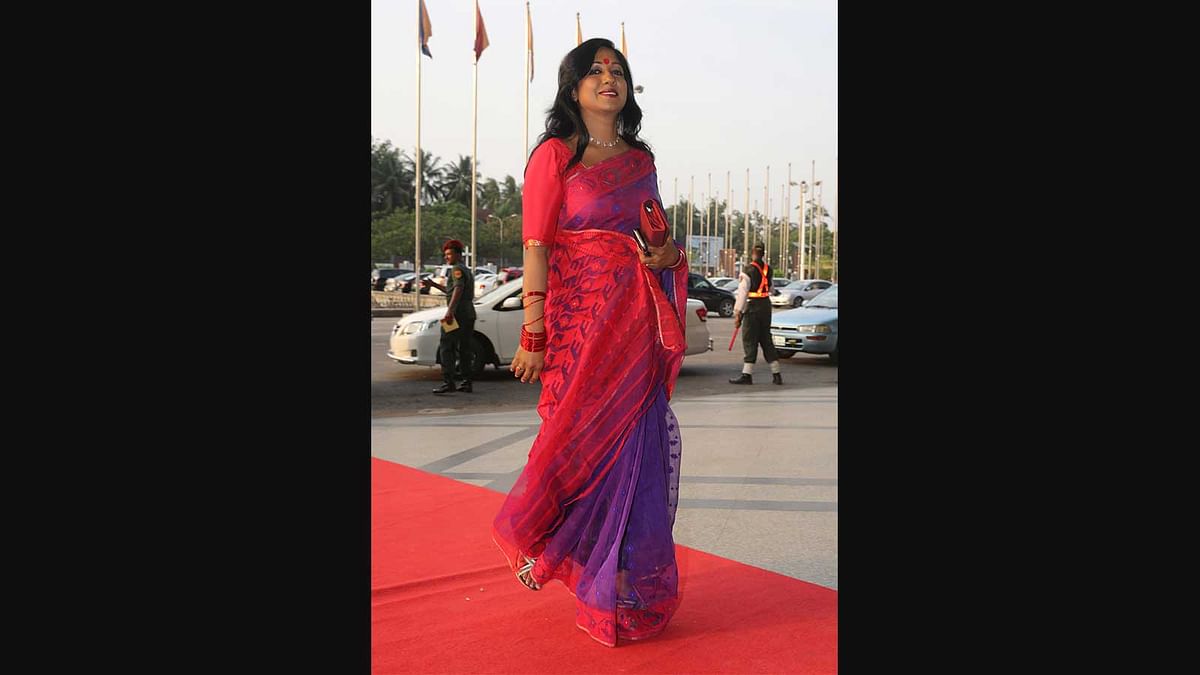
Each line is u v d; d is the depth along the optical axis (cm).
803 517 421
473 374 1111
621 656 264
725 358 1405
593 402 285
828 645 271
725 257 7381
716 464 556
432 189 7594
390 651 267
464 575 332
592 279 289
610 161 291
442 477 512
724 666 258
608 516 280
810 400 895
